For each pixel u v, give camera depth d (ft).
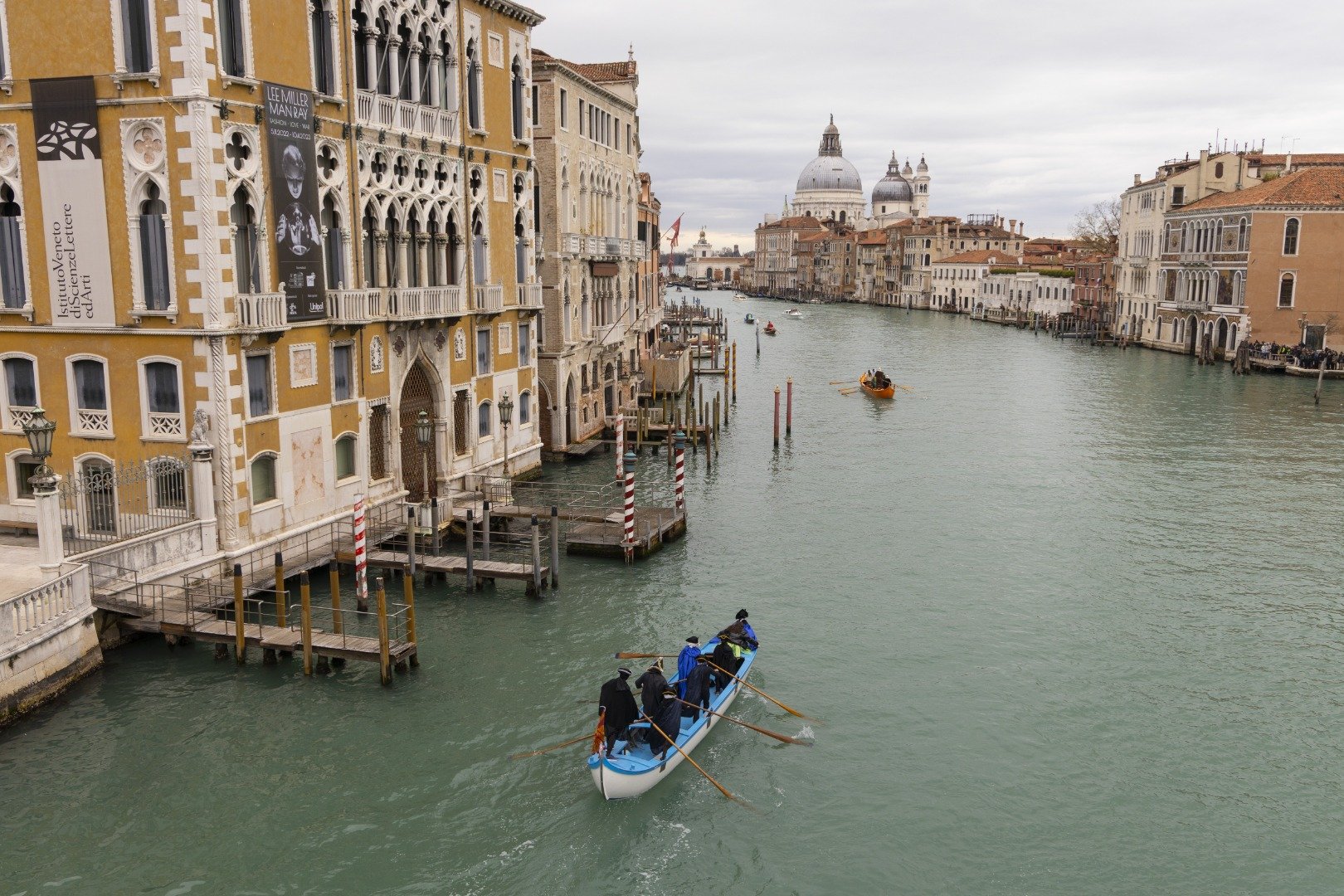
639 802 58.34
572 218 142.61
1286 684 73.82
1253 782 61.26
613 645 78.59
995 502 124.36
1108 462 148.15
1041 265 497.46
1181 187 309.42
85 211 76.18
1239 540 108.17
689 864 53.47
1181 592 92.17
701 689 65.77
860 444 163.94
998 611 87.51
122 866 51.55
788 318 495.00
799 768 62.49
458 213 106.42
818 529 111.75
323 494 88.69
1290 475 139.44
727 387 191.31
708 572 96.58
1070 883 52.29
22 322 79.61
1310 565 99.86
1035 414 193.77
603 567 97.09
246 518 79.66
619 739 60.54
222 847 53.26
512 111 117.80
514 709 67.97
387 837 54.60
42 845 52.85
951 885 52.11
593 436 157.48
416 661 73.31
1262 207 255.91
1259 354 257.75
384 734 64.34
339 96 87.92
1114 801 59.26
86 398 79.71
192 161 73.05
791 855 54.29
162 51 72.18
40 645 64.34
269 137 78.74
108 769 59.26
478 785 59.41
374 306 92.38
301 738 63.52
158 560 73.51
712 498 126.11
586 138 147.33
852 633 82.48
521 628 81.51
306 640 70.03
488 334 115.44
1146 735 66.54
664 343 270.05
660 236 273.13
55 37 74.38
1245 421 182.70
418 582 90.38
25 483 83.05
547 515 101.24
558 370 140.77
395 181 95.40
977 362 292.20
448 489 106.63
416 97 98.84
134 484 78.69
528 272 123.75
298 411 84.69
